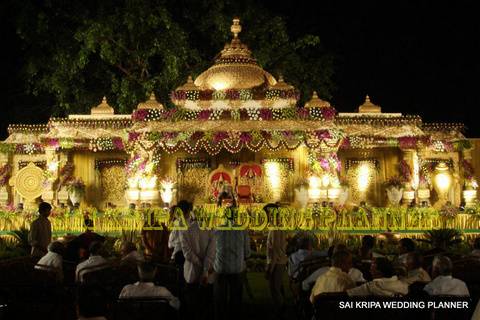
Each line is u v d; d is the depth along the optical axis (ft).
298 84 98.07
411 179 74.54
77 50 92.63
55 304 25.23
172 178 73.77
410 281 26.45
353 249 53.62
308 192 71.10
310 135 67.26
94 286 18.30
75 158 77.51
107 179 77.51
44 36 91.76
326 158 70.38
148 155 70.54
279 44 96.12
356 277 28.27
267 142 66.90
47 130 79.97
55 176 75.31
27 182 76.64
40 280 26.86
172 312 24.85
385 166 78.02
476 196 80.69
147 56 90.12
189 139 66.95
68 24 94.38
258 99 72.59
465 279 28.48
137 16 87.20
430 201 79.51
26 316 24.88
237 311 30.91
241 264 31.07
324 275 25.41
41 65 92.99
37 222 41.83
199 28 95.20
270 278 34.81
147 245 38.50
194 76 91.40
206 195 74.79
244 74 75.31
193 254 31.07
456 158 80.69
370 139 75.15
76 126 76.28
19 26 91.35
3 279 26.81
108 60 90.58
